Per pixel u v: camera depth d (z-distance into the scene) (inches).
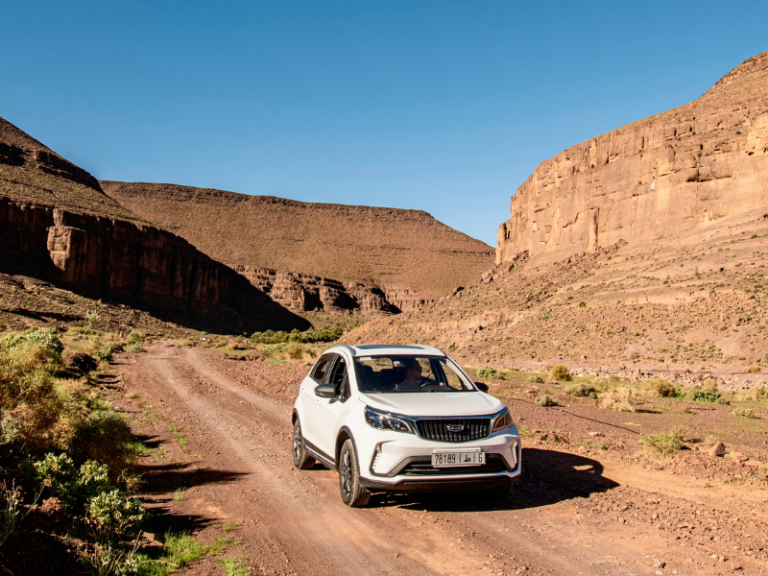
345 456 247.1
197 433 430.3
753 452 407.2
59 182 5876.0
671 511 241.8
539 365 2338.8
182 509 245.9
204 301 6560.0
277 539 207.5
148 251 5851.4
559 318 2942.9
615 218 4020.7
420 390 260.2
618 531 215.5
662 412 691.4
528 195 5457.7
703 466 333.4
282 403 604.1
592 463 343.9
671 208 3666.3
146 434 421.1
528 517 231.9
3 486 183.2
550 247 4633.4
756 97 3700.8
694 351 2060.8
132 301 5408.5
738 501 263.7
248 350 2007.9
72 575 160.4
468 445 225.0
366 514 236.2
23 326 2746.1
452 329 3535.9
